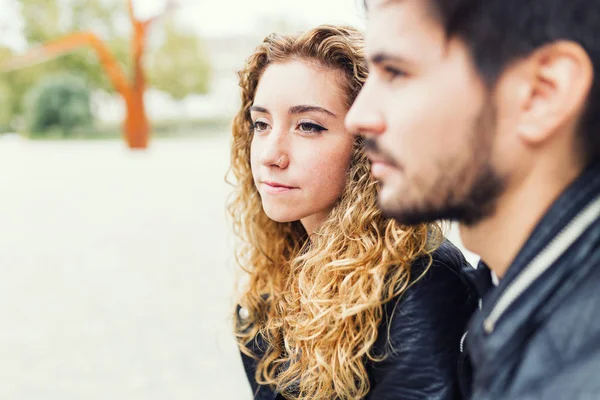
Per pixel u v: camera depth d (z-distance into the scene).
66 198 8.86
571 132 0.54
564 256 0.53
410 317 0.91
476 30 0.53
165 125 29.92
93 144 21.50
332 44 0.95
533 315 0.53
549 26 0.51
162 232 6.16
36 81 28.53
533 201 0.57
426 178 0.57
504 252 0.60
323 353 1.02
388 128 0.58
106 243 5.72
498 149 0.55
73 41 20.42
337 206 1.05
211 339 3.28
